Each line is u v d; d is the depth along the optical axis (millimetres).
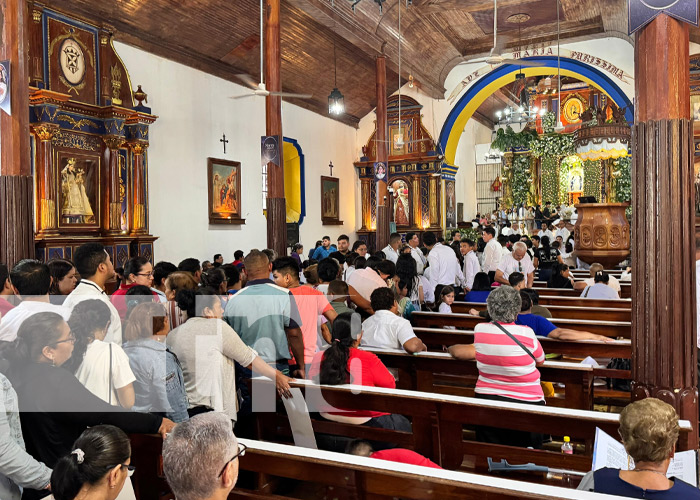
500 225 23672
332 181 18438
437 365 4684
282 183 10500
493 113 28344
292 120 16328
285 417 3740
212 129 13164
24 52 6152
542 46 18359
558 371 4422
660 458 2236
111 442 1963
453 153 20641
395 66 16594
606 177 24281
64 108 9469
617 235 12719
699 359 4574
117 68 10484
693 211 3826
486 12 16219
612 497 2148
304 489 3686
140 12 10680
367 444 2996
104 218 10352
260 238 14898
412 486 2455
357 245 9672
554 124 26391
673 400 3760
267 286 3688
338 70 16234
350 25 13344
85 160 9961
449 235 20219
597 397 5570
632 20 3873
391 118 19750
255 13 12195
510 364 3816
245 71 14062
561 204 25547
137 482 3100
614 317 6648
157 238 11125
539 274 13609
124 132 10609
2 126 6035
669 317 3762
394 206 19812
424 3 14680
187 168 12398
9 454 2289
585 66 18031
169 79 11938
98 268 4027
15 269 3662
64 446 2520
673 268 3748
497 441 4082
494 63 8305
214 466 1685
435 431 3455
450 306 7438
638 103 3932
